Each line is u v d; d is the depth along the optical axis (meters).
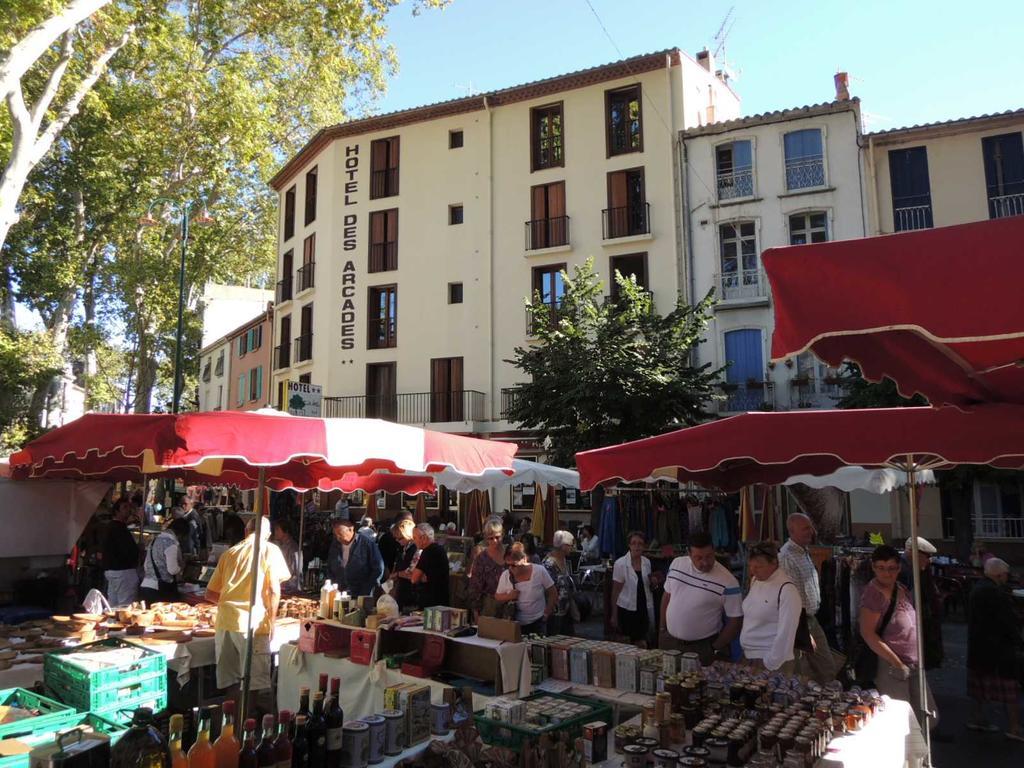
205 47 23.53
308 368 31.50
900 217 22.56
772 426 4.62
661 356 19.58
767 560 5.50
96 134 24.67
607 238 25.83
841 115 23.45
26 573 9.73
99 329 32.91
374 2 17.55
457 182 28.70
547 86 27.28
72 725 4.25
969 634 7.15
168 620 7.07
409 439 5.47
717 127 24.62
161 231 30.45
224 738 3.72
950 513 20.92
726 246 24.50
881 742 3.65
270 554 6.63
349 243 30.36
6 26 12.91
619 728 4.15
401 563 9.87
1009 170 21.78
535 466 13.09
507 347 26.97
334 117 29.64
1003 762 6.20
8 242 25.78
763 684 4.30
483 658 5.59
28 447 5.52
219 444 4.29
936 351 3.03
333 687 4.19
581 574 14.35
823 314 2.35
